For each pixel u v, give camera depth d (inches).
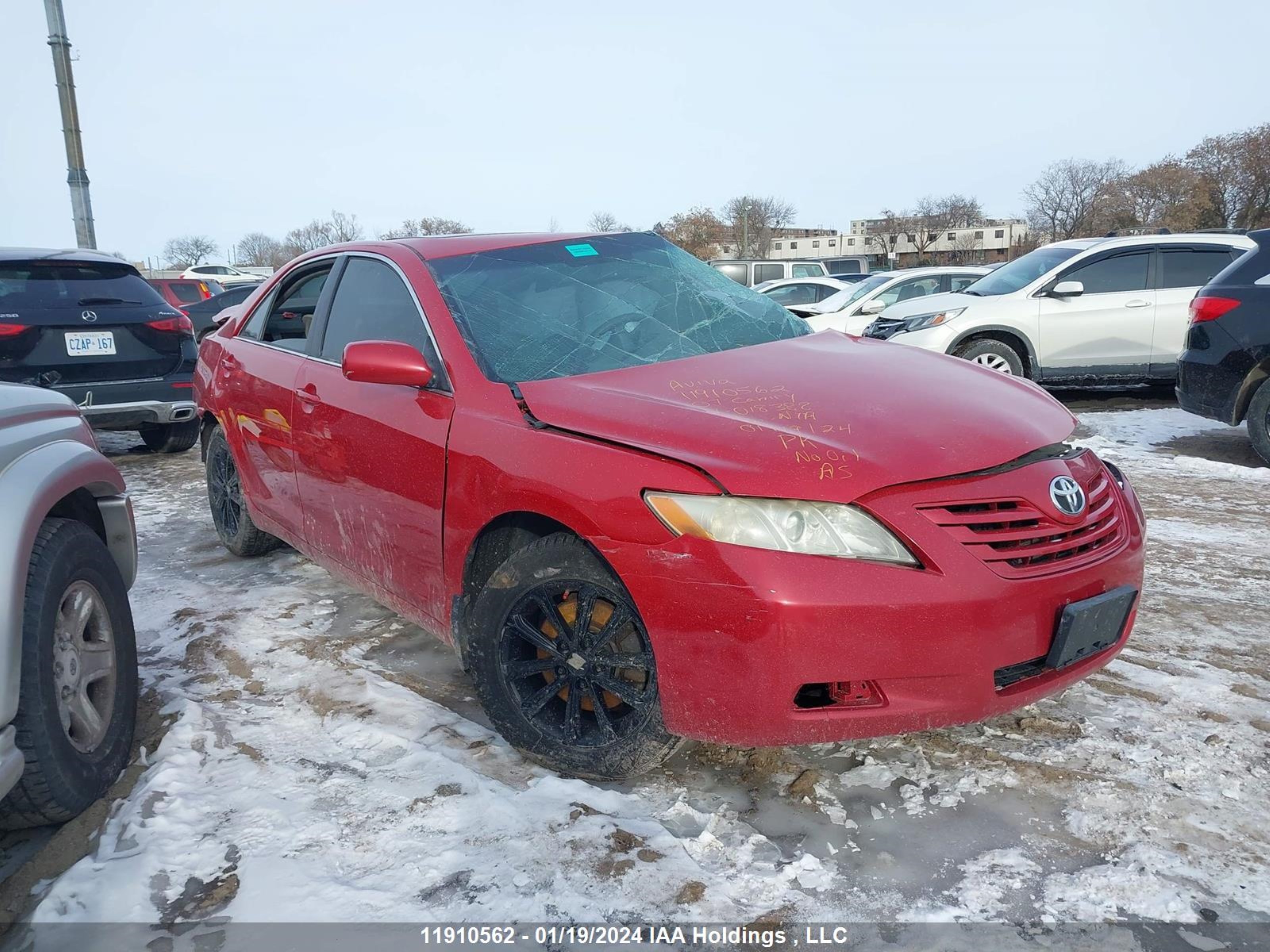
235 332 173.9
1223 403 244.5
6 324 253.3
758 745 87.1
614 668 95.3
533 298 126.4
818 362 116.0
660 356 119.8
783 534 84.0
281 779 102.0
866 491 85.5
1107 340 346.6
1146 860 84.2
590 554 94.0
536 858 86.8
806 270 908.0
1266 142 2564.0
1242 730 106.5
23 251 268.5
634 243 150.6
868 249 3983.8
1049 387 426.3
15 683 83.9
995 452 92.8
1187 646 130.6
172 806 96.8
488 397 107.7
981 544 87.4
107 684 104.0
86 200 704.4
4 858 92.7
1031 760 101.4
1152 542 180.4
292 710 118.5
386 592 127.4
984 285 378.9
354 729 112.3
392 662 133.4
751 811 94.0
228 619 152.2
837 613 82.4
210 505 195.8
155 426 310.0
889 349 128.3
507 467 100.1
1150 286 346.6
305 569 178.7
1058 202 3316.9
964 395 105.9
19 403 102.0
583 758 97.8
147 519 224.7
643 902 80.9
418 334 122.2
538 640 100.2
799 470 86.3
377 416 121.1
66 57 677.3
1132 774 98.1
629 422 95.7
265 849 89.4
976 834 89.1
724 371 111.3
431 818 93.5
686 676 87.6
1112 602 93.7
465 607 110.7
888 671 84.1
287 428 144.1
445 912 80.3
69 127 687.7
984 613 85.1
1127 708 112.3
